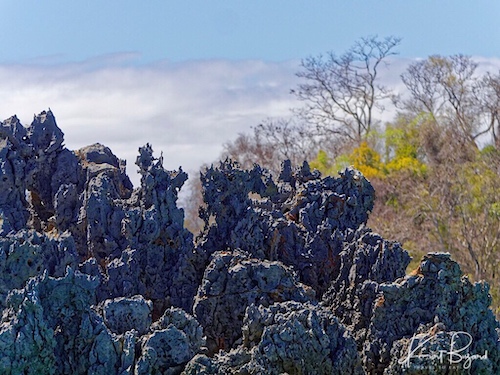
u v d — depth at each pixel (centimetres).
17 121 7062
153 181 6825
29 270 6066
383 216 13450
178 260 6750
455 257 12631
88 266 6419
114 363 5603
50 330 5522
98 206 6831
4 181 6806
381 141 16188
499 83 16338
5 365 5400
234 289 6334
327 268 6869
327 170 14875
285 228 6919
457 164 14275
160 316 6694
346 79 16825
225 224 6888
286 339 5741
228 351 6178
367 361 6122
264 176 7344
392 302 6138
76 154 7306
